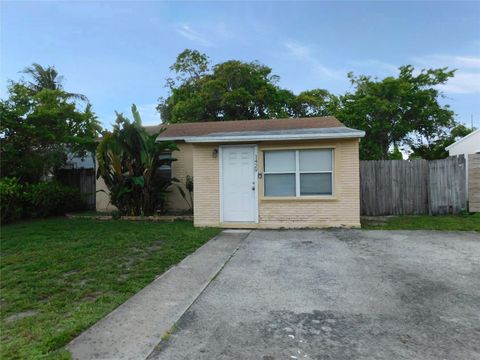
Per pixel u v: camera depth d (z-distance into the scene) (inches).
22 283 177.2
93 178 544.4
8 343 111.3
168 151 498.0
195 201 362.9
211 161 360.2
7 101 532.1
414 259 213.8
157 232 319.6
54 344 109.4
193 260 218.8
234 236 302.2
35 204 438.3
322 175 344.8
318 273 187.6
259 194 350.9
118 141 404.2
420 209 414.6
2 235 321.7
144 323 126.8
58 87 943.0
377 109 776.9
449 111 837.2
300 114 1029.2
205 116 951.0
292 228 342.6
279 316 132.6
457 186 397.4
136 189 427.8
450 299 147.8
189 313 136.2
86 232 326.0
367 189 422.9
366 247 248.7
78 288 168.1
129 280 178.9
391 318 129.3
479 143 674.8
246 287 166.9
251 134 349.7
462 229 313.9
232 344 110.8
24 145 496.1
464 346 107.8
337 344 110.0
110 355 103.7
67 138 450.6
